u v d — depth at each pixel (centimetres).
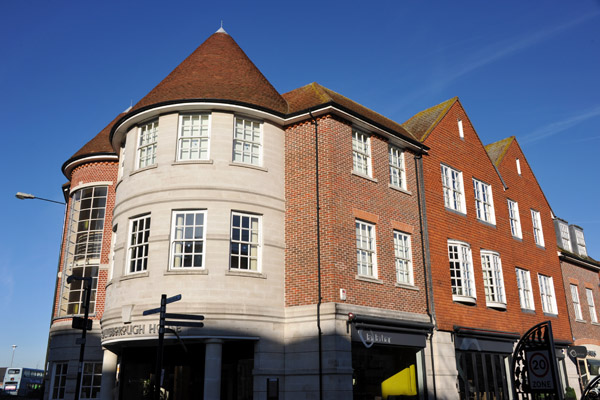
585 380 2777
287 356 1573
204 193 1612
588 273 3234
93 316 2112
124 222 1691
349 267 1622
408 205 1955
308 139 1758
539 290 2603
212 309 1500
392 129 1934
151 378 1739
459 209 2231
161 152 1677
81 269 2202
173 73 1941
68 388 2053
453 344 1920
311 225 1661
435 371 1814
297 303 1612
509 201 2645
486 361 2105
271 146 1764
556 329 2625
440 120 2262
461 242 2128
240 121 1745
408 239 1914
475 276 2158
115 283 1645
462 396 1912
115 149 1975
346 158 1744
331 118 1731
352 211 1700
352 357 1611
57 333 2136
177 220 1616
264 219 1672
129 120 1772
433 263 1962
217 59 1922
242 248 1620
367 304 1642
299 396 1512
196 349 1695
